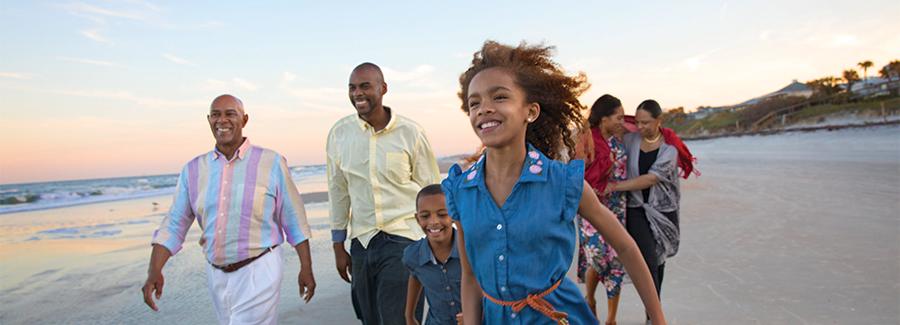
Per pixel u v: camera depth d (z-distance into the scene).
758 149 33.41
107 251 9.05
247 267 3.56
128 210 17.31
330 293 5.70
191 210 3.72
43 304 5.86
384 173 3.80
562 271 1.87
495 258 1.88
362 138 3.90
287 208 3.79
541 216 1.81
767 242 6.95
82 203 21.98
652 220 4.46
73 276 7.16
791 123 48.59
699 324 4.29
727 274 5.61
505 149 1.91
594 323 1.98
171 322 5.09
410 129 3.93
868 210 8.77
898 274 5.21
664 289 5.25
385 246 3.81
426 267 3.30
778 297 4.79
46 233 11.64
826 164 17.98
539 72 2.00
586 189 1.90
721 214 9.42
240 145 3.69
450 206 2.06
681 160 4.66
